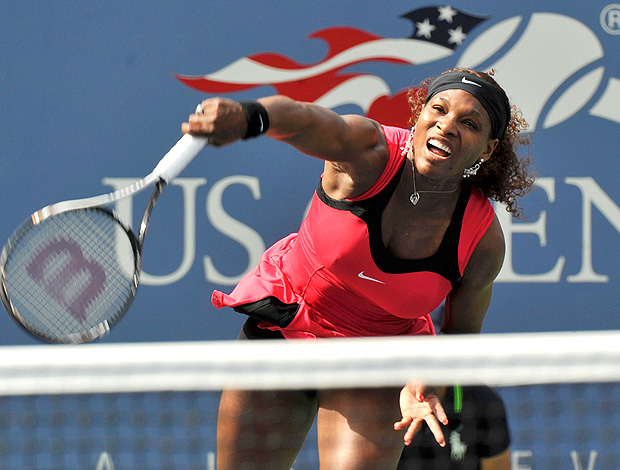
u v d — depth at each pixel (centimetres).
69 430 1692
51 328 1122
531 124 1936
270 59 1914
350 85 1928
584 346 944
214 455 1689
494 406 1377
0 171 1853
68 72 1870
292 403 1203
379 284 1099
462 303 1208
